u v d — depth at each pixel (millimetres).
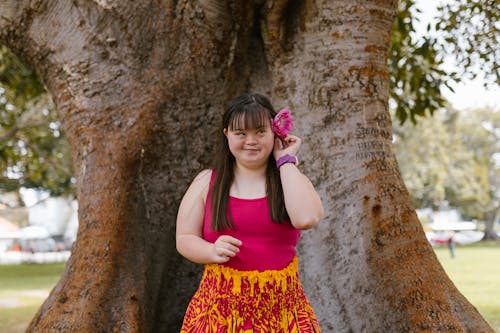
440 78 7012
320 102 3590
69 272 3230
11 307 10172
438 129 33781
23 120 14945
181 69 3625
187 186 3576
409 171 33375
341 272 3342
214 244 2211
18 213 54969
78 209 3451
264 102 2359
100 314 3059
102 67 3596
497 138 43688
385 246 3258
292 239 2340
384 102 3639
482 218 50938
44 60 3746
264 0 3695
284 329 2244
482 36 6430
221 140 2400
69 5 3668
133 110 3523
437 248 34500
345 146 3502
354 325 3229
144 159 3475
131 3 3604
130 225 3342
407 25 7031
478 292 10789
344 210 3416
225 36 3684
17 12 3719
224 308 2242
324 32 3623
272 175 2350
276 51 3744
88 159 3461
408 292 3117
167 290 3551
